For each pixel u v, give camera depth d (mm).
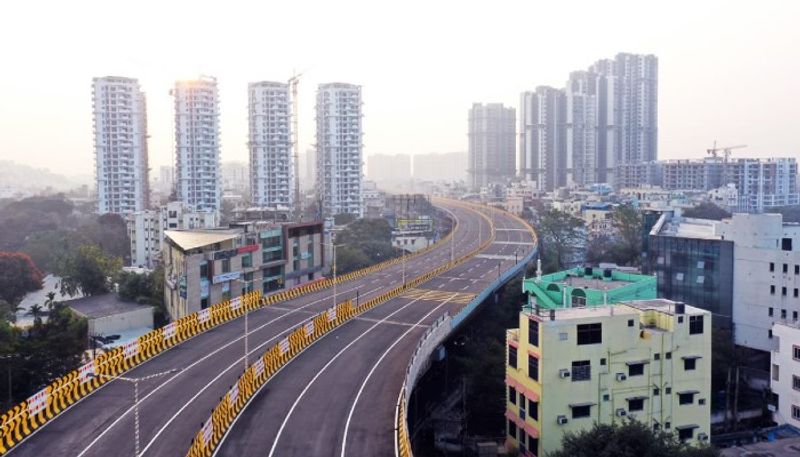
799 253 96125
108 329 104938
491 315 110750
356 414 56500
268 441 51031
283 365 69938
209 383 63406
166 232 120188
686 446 57688
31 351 69500
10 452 48344
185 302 102250
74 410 56625
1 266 137250
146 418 54938
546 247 174500
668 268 111375
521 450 65750
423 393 85688
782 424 76750
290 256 130250
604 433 54438
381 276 126438
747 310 102000
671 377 64500
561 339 61656
